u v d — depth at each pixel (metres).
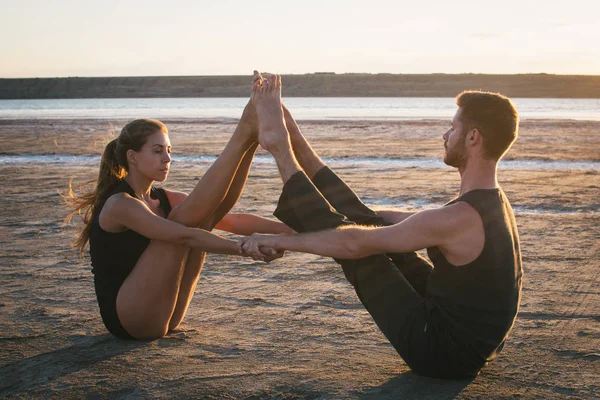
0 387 3.02
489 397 2.87
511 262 2.71
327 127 30.11
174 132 26.69
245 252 3.06
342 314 4.25
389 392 2.94
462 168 2.75
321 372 3.21
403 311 2.91
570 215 8.35
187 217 3.30
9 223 7.76
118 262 3.36
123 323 3.46
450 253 2.68
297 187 2.97
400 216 3.30
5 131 26.83
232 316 4.19
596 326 3.96
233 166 3.26
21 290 4.82
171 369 3.24
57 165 14.62
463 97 2.71
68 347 3.56
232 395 2.93
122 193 3.26
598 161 15.48
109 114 49.62
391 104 101.81
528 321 4.06
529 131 26.70
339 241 2.82
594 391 2.96
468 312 2.72
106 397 2.92
